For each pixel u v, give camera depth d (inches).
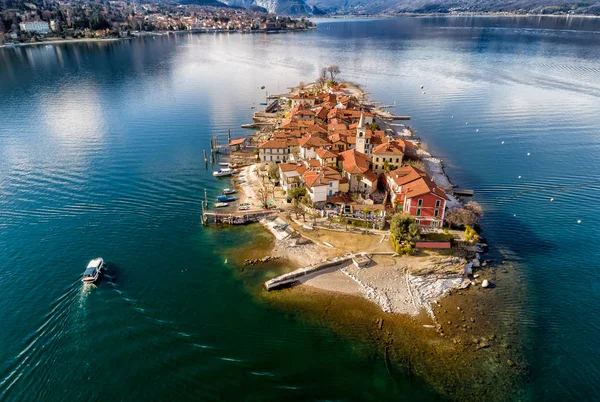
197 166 4788.4
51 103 7475.4
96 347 2262.6
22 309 2516.0
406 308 2581.2
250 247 3218.5
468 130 6067.9
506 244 3250.5
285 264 3004.4
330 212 3570.4
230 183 4365.2
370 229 3363.7
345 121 5748.0
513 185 4284.0
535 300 2650.1
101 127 6166.3
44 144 5438.0
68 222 3528.5
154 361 2188.7
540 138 5629.9
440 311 2559.1
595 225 3489.2
